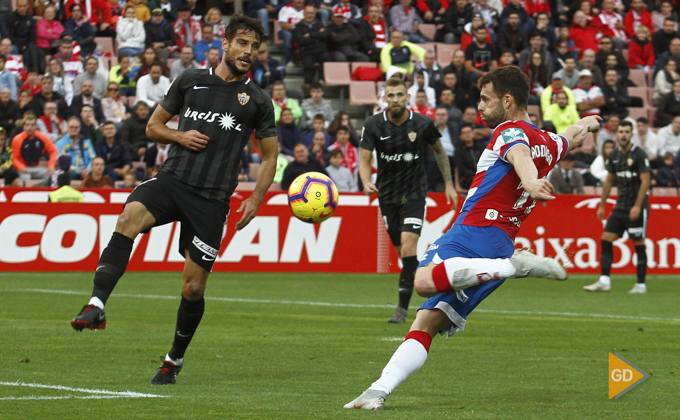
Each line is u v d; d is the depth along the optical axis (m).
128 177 37.78
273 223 37.28
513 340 18.81
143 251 36.19
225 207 13.19
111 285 11.96
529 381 13.51
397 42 48.16
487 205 11.04
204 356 16.02
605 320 23.09
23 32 45.12
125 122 40.91
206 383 13.05
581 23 54.81
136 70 44.66
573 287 34.38
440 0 54.72
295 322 21.80
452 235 11.02
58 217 35.53
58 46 45.88
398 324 21.58
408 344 11.02
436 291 10.52
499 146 10.86
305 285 32.75
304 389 12.50
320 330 20.20
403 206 22.34
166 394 11.92
